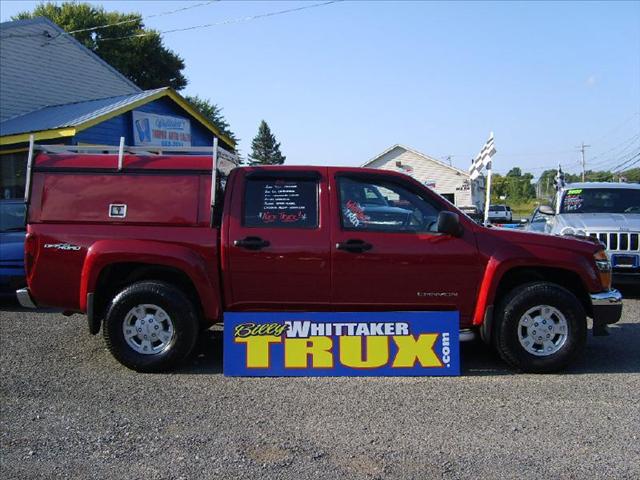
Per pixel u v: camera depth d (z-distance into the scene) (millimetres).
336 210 5613
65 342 6719
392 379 5480
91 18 41000
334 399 4930
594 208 10523
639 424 4355
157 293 5547
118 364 5910
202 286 5539
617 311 5711
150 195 5641
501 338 5570
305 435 4199
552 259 5590
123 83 22453
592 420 4441
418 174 53031
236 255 5523
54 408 4727
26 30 18875
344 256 5500
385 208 5680
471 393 5066
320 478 3570
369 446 4012
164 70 44594
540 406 4738
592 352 6379
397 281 5555
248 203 5660
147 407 4750
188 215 5598
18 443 4082
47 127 14719
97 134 15445
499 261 5523
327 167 5766
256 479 3561
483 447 3984
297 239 5520
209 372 5691
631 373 5613
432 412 4621
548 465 3715
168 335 5645
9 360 6020
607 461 3764
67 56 20156
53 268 5605
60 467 3727
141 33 42156
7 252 8547
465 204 51406
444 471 3650
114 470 3684
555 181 14016
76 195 5680
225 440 4117
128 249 5492
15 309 8703
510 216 45969
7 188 16125
